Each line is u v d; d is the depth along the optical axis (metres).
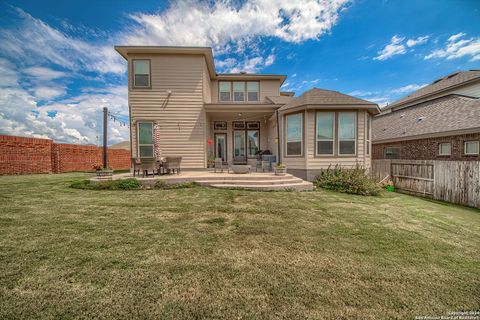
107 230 3.32
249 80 13.05
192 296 1.88
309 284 2.07
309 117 8.94
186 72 10.12
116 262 2.39
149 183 7.12
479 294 2.00
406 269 2.39
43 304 1.74
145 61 9.96
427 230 3.67
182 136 10.15
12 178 9.05
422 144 11.06
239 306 1.77
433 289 2.05
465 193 6.33
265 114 11.52
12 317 1.62
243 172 8.58
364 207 5.11
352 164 8.99
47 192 6.07
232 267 2.34
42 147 11.26
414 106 14.63
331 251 2.78
